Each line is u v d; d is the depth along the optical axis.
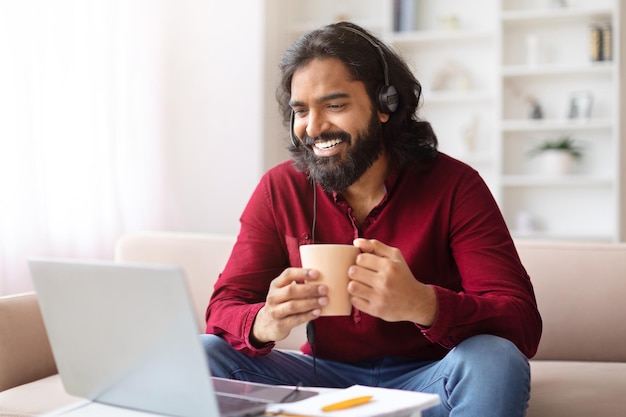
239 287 1.58
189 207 4.44
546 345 1.95
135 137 3.81
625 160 3.88
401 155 1.53
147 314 1.00
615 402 1.51
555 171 4.12
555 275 1.96
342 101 1.42
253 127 4.43
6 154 2.95
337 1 4.59
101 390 1.13
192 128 4.46
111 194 3.55
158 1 4.07
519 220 4.21
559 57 4.21
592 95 4.17
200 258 2.11
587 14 4.03
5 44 2.94
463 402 1.22
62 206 3.25
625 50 3.89
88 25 3.41
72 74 3.31
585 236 4.02
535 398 1.56
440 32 4.24
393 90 1.47
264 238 1.62
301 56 1.45
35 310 1.77
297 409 1.01
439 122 4.45
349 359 1.55
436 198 1.52
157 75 4.10
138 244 2.14
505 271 1.42
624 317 1.91
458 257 1.49
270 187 1.63
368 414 0.97
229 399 1.09
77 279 1.05
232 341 1.44
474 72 4.36
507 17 4.13
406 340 1.52
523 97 4.27
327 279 1.17
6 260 2.95
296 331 2.06
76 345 1.12
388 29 4.31
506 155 4.32
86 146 3.39
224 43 4.44
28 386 1.64
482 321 1.30
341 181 1.46
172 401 1.04
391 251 1.20
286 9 4.53
